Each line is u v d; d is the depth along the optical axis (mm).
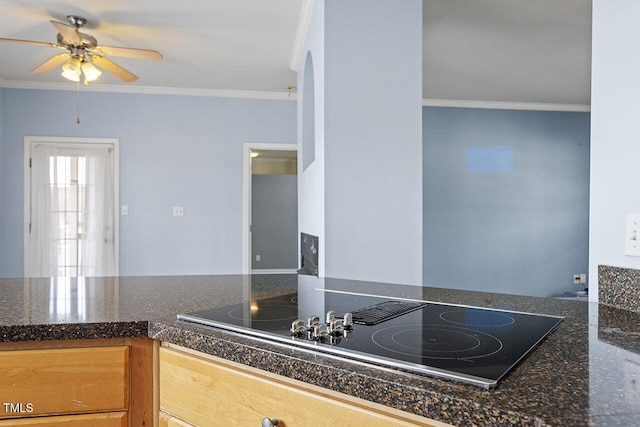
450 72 4340
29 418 989
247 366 871
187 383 976
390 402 647
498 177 5629
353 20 2365
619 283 1170
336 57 2350
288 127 4934
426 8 2965
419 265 2396
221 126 4816
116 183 4609
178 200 4742
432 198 5500
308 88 3318
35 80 4379
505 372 667
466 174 5570
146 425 1043
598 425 511
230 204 4836
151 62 3922
